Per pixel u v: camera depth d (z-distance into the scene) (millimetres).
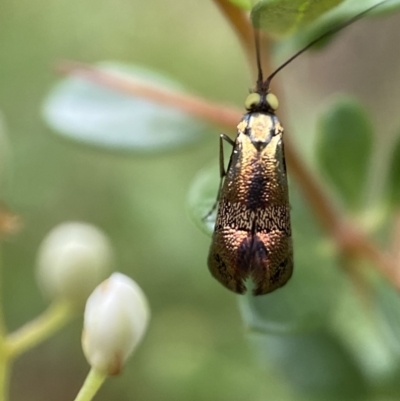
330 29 52
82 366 124
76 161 125
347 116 57
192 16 151
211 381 94
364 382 58
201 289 107
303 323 52
